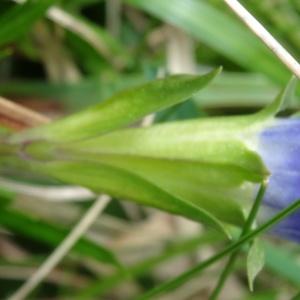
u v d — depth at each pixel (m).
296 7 0.15
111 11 0.14
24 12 0.11
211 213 0.09
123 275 0.13
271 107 0.09
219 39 0.13
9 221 0.12
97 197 0.13
